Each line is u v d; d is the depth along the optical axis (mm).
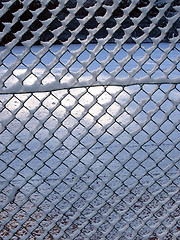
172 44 1295
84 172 1448
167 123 4926
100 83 1292
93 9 1190
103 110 1347
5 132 4469
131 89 6879
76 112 5320
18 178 3119
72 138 4293
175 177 1549
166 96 1367
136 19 1228
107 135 4395
